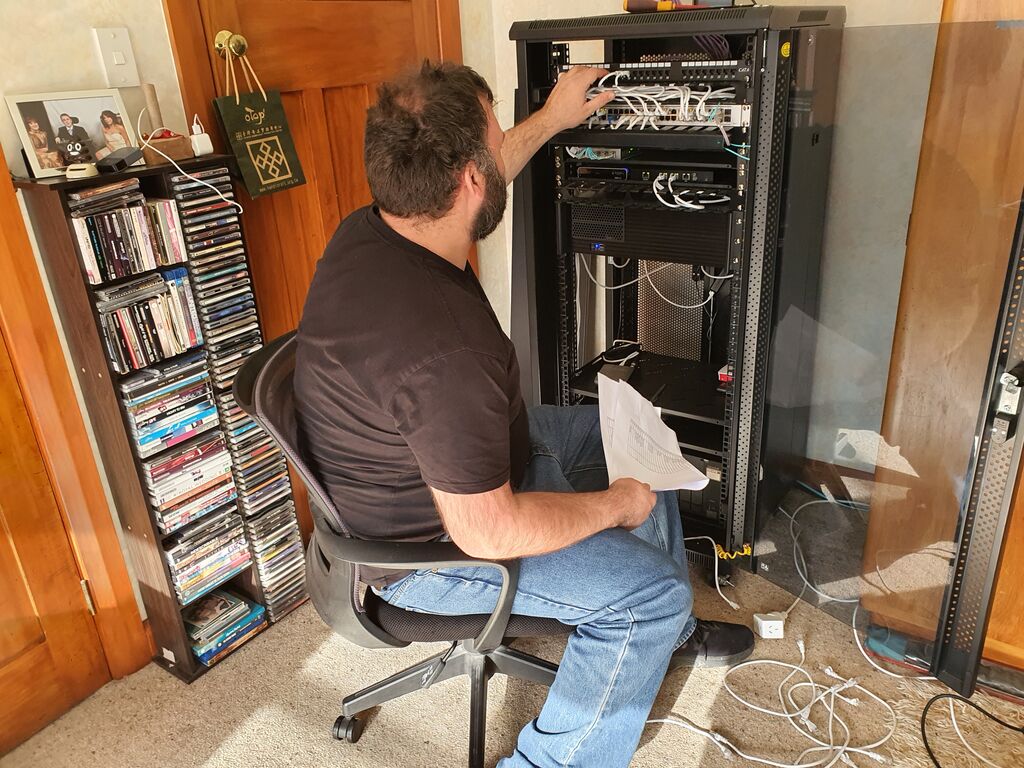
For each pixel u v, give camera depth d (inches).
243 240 62.4
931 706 60.9
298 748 60.3
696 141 61.9
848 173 68.7
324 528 46.1
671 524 62.0
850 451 72.8
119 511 64.4
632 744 52.2
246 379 45.3
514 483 53.6
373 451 45.5
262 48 67.9
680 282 81.7
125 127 57.8
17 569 59.5
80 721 63.7
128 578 66.6
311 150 74.9
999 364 52.0
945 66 52.6
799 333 70.4
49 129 53.8
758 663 65.9
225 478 65.6
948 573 59.5
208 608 70.3
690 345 84.1
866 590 66.9
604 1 82.5
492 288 101.9
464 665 58.9
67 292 55.6
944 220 54.7
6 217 53.3
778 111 57.9
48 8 53.7
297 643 71.2
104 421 59.7
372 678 66.9
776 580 74.8
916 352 58.6
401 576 49.1
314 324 44.4
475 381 39.8
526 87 69.3
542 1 87.2
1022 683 61.6
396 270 42.6
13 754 60.9
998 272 51.8
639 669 49.6
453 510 41.1
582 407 67.6
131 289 56.4
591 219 71.3
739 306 64.7
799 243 66.2
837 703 61.7
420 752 59.5
